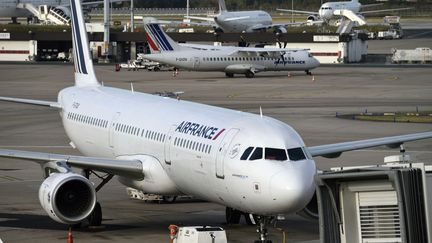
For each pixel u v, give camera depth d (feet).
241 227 337.52
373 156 527.81
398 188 223.10
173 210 377.30
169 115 347.36
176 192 336.29
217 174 291.17
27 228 334.44
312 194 269.03
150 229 333.62
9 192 415.64
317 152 342.03
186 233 270.46
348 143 356.38
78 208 308.40
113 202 397.60
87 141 411.34
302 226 338.34
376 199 234.38
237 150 283.18
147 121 355.15
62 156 330.34
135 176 342.03
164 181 332.39
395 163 269.64
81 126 417.49
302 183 265.13
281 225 340.59
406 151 545.44
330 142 578.25
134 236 319.47
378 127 655.76
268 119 305.12
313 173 272.31
